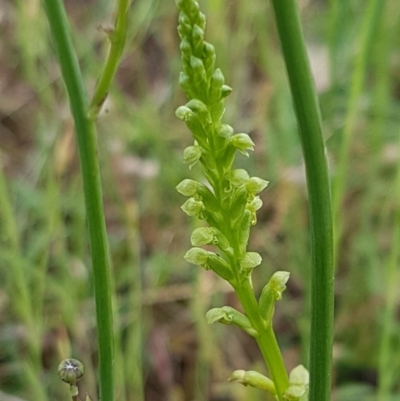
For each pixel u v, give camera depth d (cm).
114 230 40
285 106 41
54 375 31
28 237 38
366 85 44
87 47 42
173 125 44
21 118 47
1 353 33
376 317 34
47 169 38
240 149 15
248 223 15
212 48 14
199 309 32
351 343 35
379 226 37
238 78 42
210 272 34
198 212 15
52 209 33
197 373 33
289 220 38
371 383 34
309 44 46
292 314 37
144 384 35
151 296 36
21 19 39
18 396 32
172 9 45
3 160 45
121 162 39
